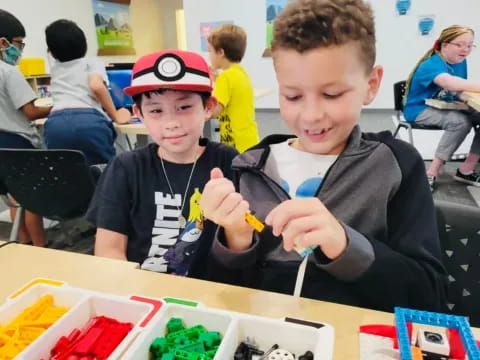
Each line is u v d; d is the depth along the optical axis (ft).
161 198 3.09
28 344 1.44
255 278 2.18
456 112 8.42
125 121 6.77
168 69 2.65
